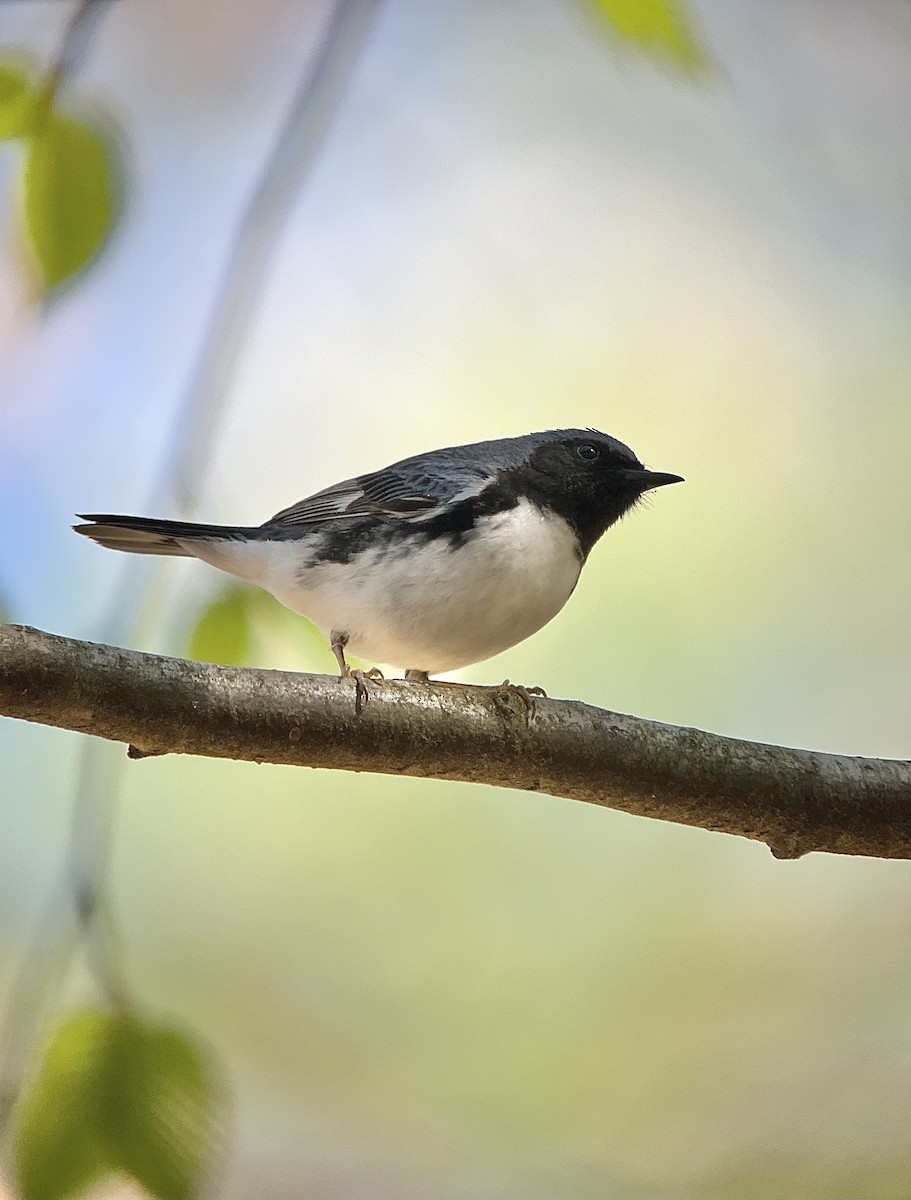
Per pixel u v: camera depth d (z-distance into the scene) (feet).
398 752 9.93
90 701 9.87
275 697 9.91
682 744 9.96
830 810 9.96
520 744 9.95
